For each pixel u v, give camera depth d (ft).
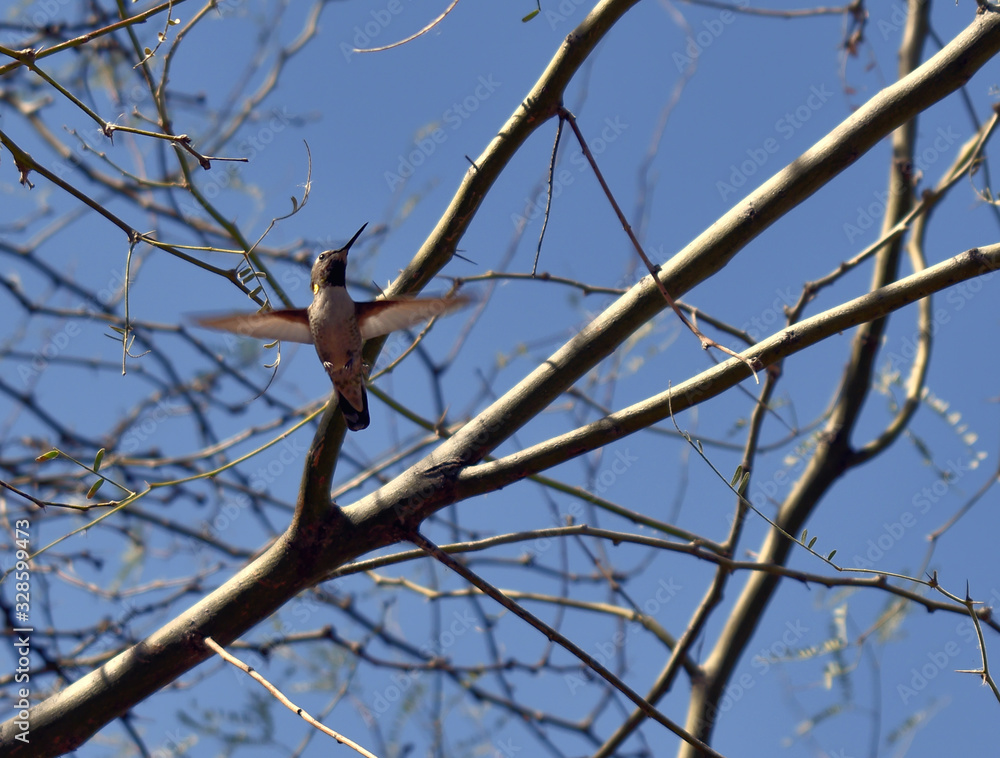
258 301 10.62
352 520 11.09
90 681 10.78
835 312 10.00
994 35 9.58
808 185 10.15
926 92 9.80
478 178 10.81
